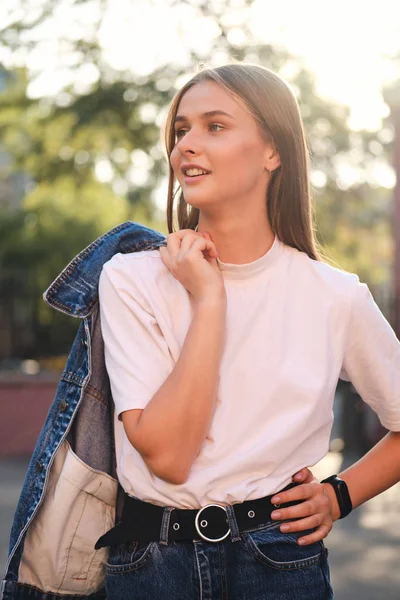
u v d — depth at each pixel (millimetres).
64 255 27297
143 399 2219
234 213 2387
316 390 2326
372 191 18828
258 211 2432
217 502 2211
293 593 2240
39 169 16281
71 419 2477
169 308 2338
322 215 18609
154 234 2682
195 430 2164
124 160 16031
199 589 2178
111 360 2330
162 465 2158
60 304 2549
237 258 2416
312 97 15750
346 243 21562
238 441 2252
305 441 2352
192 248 2312
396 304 13219
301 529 2281
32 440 13258
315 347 2377
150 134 15586
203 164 2330
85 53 15055
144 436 2156
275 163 2447
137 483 2246
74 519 2480
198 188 2332
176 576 2195
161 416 2146
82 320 2543
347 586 5840
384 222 22688
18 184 28109
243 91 2359
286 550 2254
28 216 27391
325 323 2402
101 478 2480
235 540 2201
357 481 2582
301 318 2395
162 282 2365
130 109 15305
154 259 2402
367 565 6422
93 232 27688
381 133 16531
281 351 2348
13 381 13266
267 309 2379
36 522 2498
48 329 31312
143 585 2221
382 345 2498
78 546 2484
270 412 2293
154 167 15781
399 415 2561
